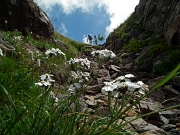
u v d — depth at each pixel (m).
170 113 5.86
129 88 1.79
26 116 2.93
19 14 14.24
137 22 20.94
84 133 2.52
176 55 11.30
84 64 3.29
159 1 17.47
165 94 7.85
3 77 3.88
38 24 15.75
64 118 2.97
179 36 12.27
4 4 13.47
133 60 14.04
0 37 9.09
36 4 16.23
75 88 2.68
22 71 4.82
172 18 13.88
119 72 11.48
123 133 2.47
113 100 5.88
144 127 4.43
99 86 7.93
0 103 3.44
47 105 3.34
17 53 7.79
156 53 12.55
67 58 14.21
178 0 15.04
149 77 10.95
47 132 2.57
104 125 2.83
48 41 16.39
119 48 19.75
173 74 1.49
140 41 16.25
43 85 2.52
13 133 2.66
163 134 4.18
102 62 2.96
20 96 3.85
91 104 5.77
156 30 16.17
